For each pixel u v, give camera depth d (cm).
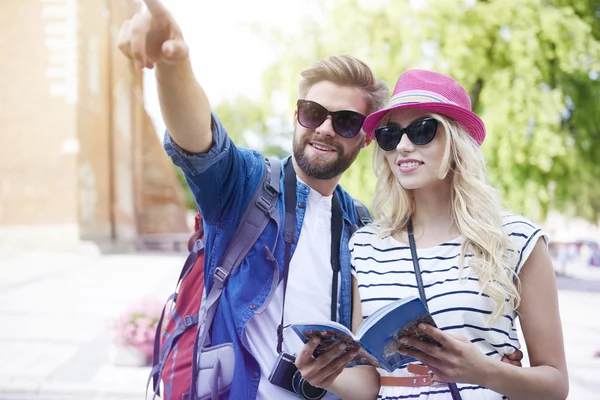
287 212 225
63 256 1991
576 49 1369
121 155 2738
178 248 2989
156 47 164
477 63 1370
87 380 596
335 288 218
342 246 226
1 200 2062
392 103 210
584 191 1656
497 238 191
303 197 231
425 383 188
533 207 1516
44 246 2048
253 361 203
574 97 1509
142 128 3356
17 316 907
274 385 205
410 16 1338
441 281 193
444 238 206
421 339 159
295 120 241
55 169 2075
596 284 1834
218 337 207
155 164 3425
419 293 193
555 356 185
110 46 2567
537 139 1405
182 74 176
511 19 1362
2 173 2070
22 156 2075
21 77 2092
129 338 648
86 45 2220
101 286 1291
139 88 3259
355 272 213
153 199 3422
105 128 2478
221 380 201
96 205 2327
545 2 1434
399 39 1355
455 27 1322
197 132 189
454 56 1320
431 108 202
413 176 203
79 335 786
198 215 238
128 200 2850
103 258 2108
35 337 771
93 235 2269
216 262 213
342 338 159
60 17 2103
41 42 2094
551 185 1700
